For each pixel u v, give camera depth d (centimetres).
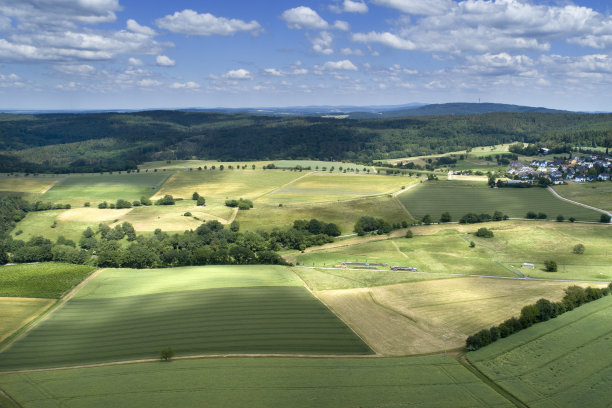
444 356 8825
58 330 10481
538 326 9956
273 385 7769
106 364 8856
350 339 9712
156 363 8788
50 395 7650
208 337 9925
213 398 7381
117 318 11081
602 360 8381
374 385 7719
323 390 7588
